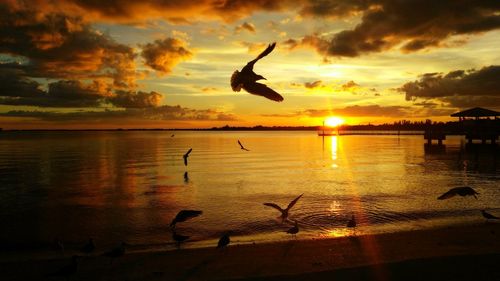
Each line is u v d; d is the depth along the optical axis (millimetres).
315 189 34219
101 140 185625
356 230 20109
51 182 40781
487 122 90312
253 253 15992
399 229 20109
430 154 75188
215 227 21047
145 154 83500
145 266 14617
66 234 20141
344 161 62906
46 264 15117
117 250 15219
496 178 40062
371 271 13547
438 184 36375
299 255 15609
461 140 133375
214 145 126812
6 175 46969
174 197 31141
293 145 122500
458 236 17891
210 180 41219
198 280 13156
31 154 84250
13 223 22531
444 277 12750
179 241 18016
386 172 46969
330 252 15898
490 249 15758
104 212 25469
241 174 46344
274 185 37062
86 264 14984
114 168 54562
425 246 16375
